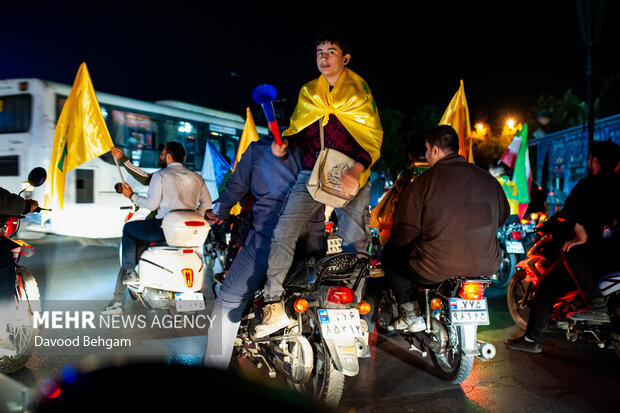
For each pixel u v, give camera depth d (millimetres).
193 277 5285
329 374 3449
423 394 4031
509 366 4691
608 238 4691
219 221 4074
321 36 3508
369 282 5098
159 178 5371
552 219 5273
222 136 15484
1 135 11328
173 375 1057
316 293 3518
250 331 3758
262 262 3658
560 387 4207
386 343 5352
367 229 3711
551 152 23828
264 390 1066
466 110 6219
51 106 11219
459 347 4027
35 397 1151
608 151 4750
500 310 6848
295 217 3459
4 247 3943
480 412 3723
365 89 3561
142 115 12938
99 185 11852
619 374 4512
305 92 3570
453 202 3875
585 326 4898
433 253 3930
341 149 3545
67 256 10430
